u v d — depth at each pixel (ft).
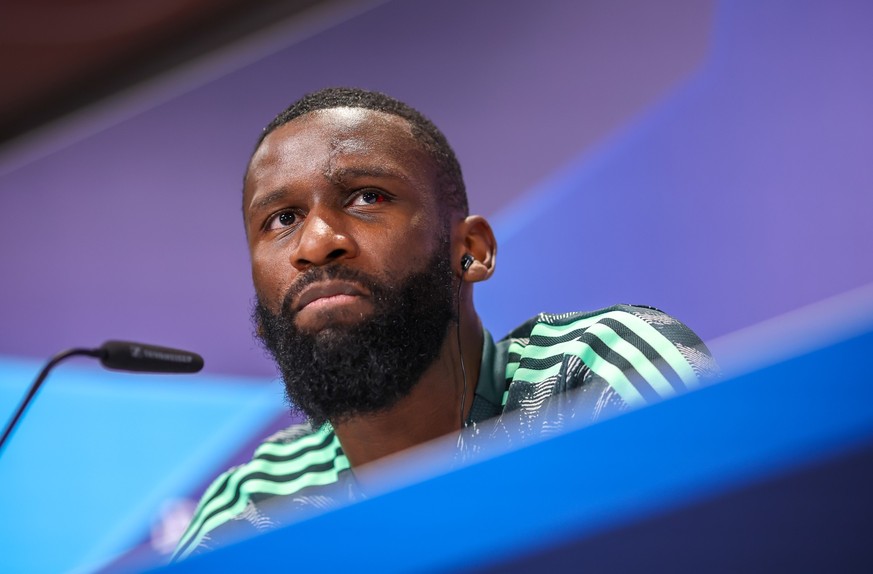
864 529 5.48
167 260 52.70
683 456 5.87
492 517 6.33
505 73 45.70
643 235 40.24
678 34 41.27
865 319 5.40
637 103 41.86
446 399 19.12
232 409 47.16
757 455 5.66
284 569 6.86
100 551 46.01
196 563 7.14
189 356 15.87
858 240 36.45
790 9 38.81
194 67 56.24
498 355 20.29
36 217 56.80
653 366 18.43
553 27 44.65
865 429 5.37
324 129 19.45
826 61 37.91
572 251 41.50
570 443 6.21
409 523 6.53
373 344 17.93
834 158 37.29
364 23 50.85
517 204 43.70
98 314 53.21
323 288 18.04
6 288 55.57
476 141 45.80
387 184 18.89
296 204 19.06
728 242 38.52
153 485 46.57
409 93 48.55
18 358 53.31
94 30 56.18
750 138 38.91
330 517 6.75
